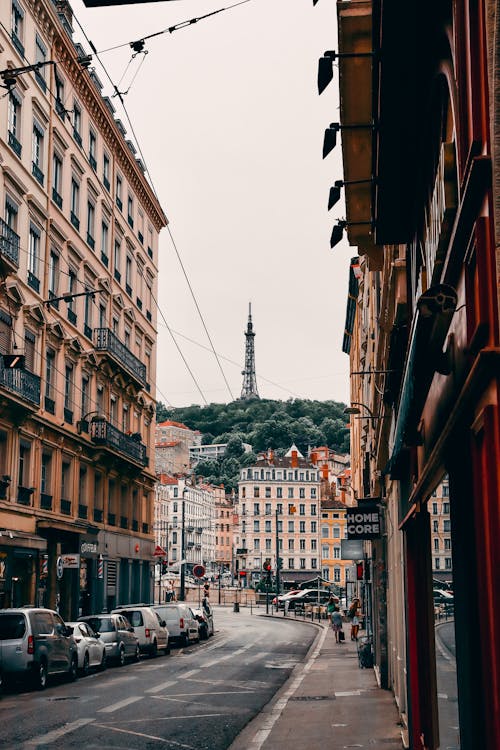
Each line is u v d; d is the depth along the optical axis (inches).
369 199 487.2
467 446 211.0
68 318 1443.2
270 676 953.5
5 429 1154.7
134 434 1763.0
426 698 344.5
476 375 174.6
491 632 168.2
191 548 5856.3
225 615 3056.1
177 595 4247.0
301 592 3316.9
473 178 170.6
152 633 1240.8
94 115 1610.5
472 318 186.7
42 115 1315.2
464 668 220.2
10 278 1160.2
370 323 919.7
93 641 980.6
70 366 1459.2
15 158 1185.4
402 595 522.6
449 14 224.2
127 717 617.0
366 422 1140.5
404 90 287.7
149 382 2038.6
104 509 1630.2
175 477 5851.4
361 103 417.4
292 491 5738.2
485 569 181.8
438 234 231.5
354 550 1136.8
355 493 1823.3
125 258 1840.6
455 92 209.9
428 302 198.4
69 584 1427.2
